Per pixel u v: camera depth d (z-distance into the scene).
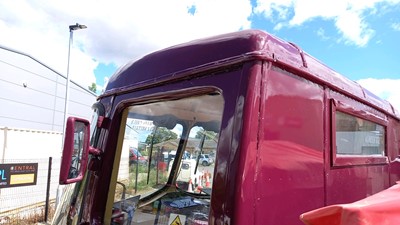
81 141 1.83
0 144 12.55
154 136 2.18
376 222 1.08
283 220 1.59
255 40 1.55
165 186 2.29
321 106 1.96
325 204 1.91
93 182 2.02
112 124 2.03
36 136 14.30
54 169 13.07
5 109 19.42
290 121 1.68
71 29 16.67
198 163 1.98
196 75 1.70
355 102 2.44
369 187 2.54
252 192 1.44
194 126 1.95
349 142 2.33
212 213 1.49
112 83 2.15
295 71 1.75
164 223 2.17
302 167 1.75
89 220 1.99
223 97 1.57
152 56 1.96
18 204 11.27
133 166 2.14
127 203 2.12
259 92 1.51
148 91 1.90
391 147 3.18
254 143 1.47
